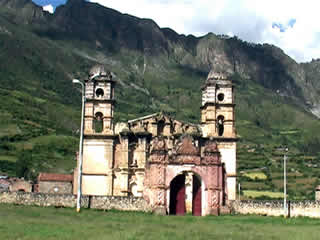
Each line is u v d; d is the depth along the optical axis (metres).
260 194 135.62
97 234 38.06
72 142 185.88
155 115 82.88
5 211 53.59
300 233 42.97
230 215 63.56
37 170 143.50
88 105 82.00
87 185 79.56
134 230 41.16
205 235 39.81
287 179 161.00
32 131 190.25
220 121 85.75
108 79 83.00
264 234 41.78
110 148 80.69
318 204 65.38
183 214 68.38
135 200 64.44
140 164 80.25
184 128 83.06
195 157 65.12
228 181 81.12
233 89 84.88
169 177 64.38
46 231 38.59
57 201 64.12
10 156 155.25
